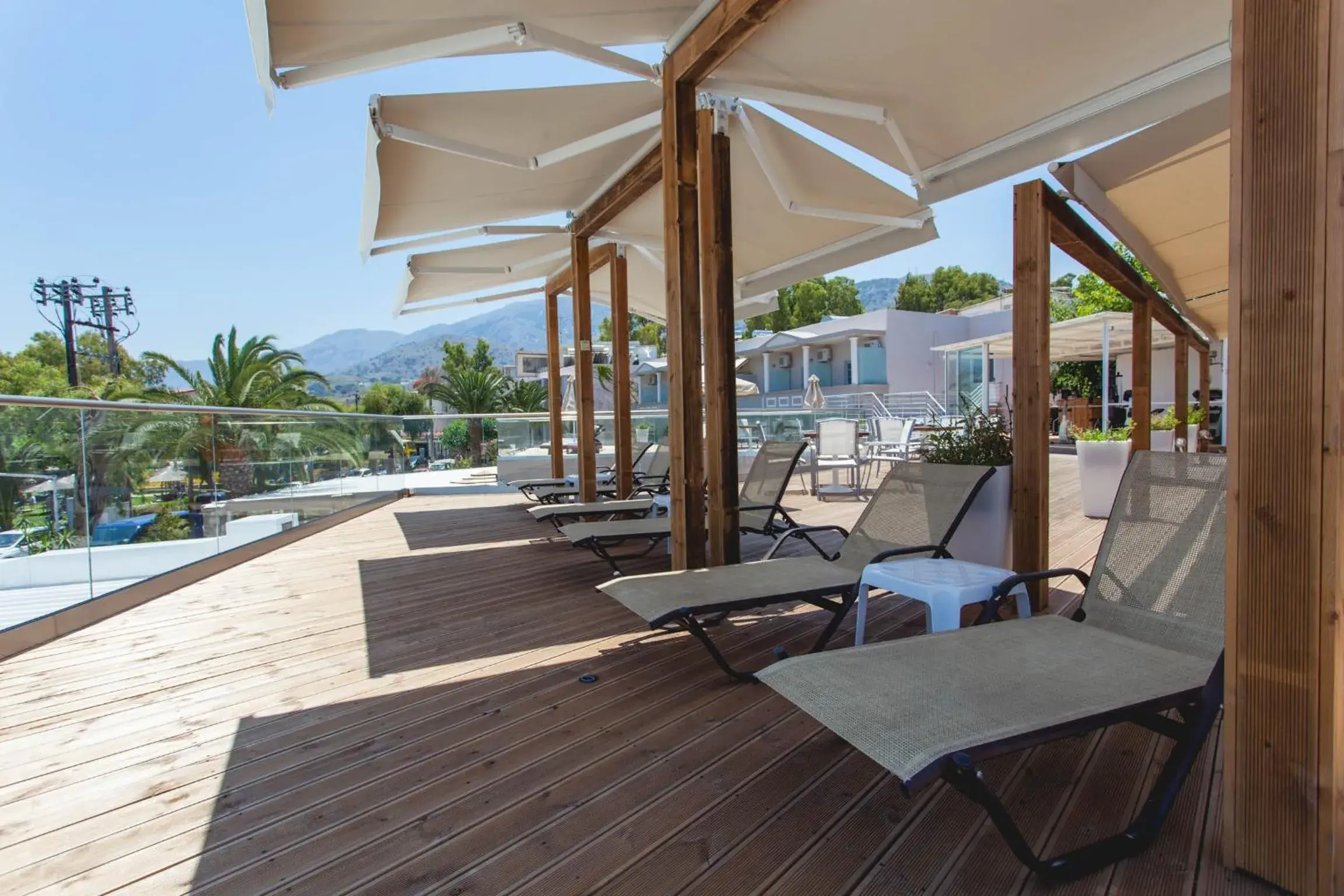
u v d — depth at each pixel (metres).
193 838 1.71
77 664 2.96
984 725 1.43
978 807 1.75
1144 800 1.76
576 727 2.26
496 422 10.50
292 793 1.91
